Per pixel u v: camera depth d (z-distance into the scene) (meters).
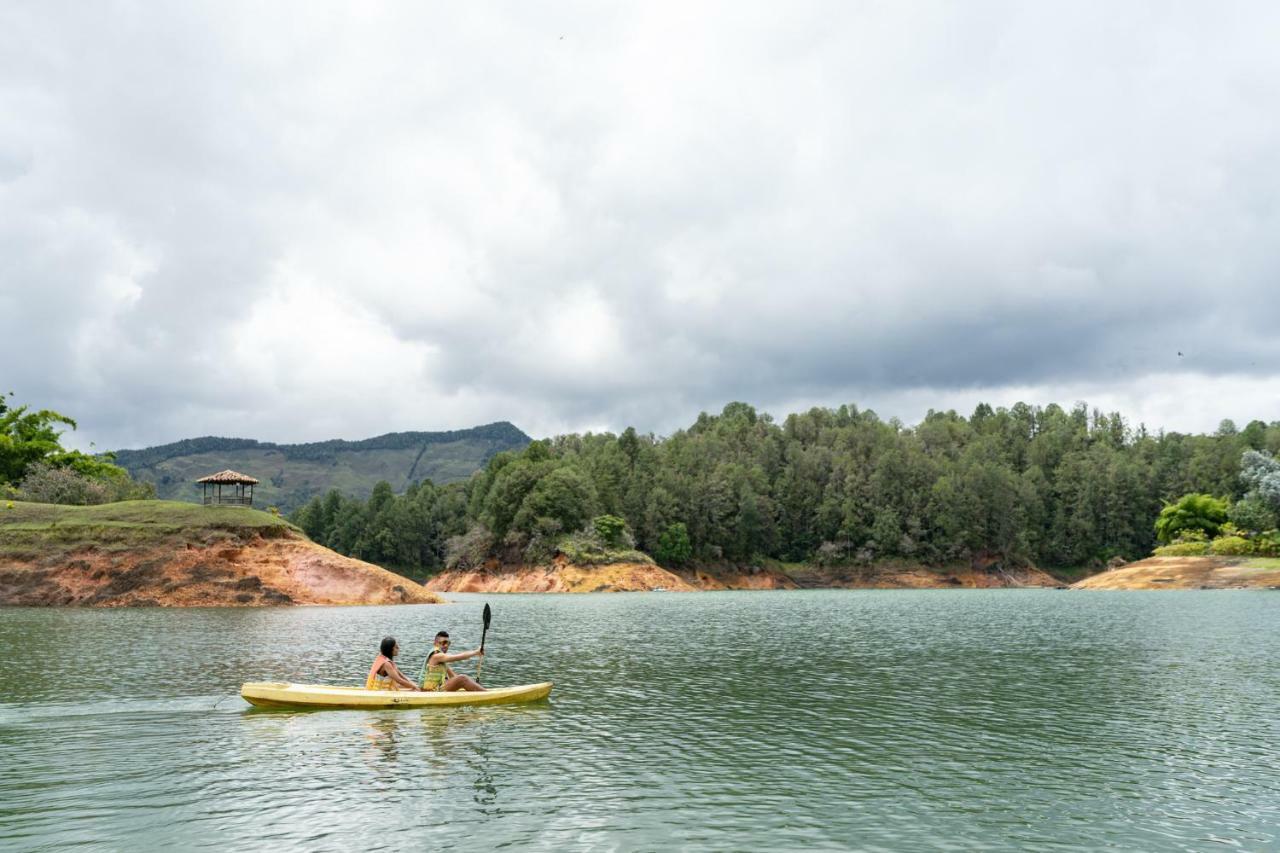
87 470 93.69
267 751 14.73
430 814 11.19
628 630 41.47
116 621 43.03
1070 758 14.24
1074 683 22.55
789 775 13.17
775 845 10.08
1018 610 57.47
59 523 60.81
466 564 125.19
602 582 112.50
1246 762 14.01
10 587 56.56
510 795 12.05
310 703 18.58
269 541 63.97
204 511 64.88
